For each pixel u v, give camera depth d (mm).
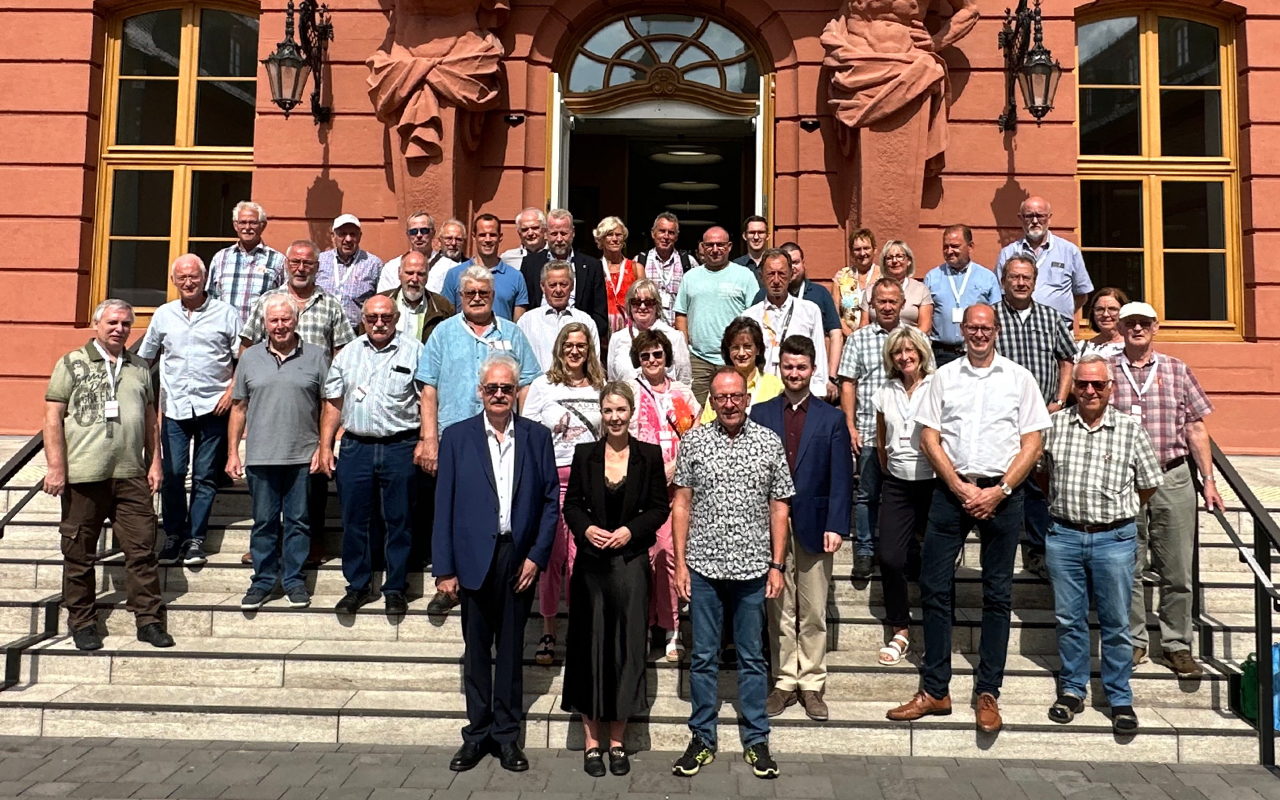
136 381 5492
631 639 4500
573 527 4598
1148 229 8875
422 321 6148
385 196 8648
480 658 4629
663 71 9000
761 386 5477
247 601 5531
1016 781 4465
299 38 8742
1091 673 5168
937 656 4852
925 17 8469
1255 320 8609
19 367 8828
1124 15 8984
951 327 6551
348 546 5531
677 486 4766
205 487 6027
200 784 4312
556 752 4785
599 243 6988
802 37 8727
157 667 5203
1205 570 6125
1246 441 8492
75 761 4559
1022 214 7215
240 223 6809
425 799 4191
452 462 4691
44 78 9016
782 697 4934
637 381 5363
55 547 6336
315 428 5746
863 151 8156
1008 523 4801
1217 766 4664
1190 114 8969
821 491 4910
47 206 8961
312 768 4512
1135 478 4879
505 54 8719
